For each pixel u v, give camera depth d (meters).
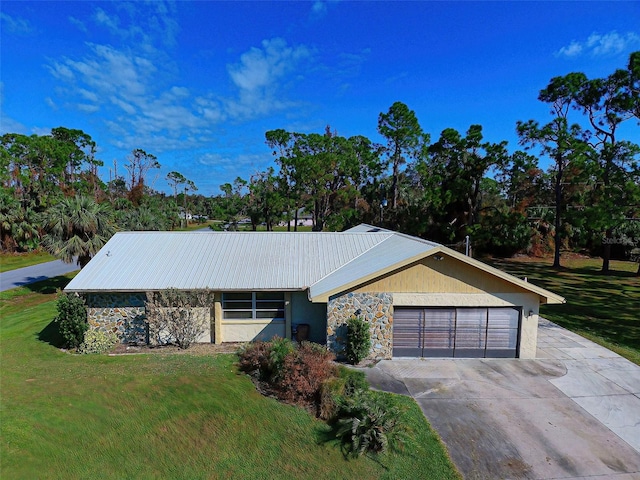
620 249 40.03
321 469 8.25
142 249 16.91
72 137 70.94
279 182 50.72
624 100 26.92
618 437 9.18
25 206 43.19
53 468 7.61
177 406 10.04
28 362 12.85
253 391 11.08
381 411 9.38
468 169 36.91
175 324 14.14
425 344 13.87
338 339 13.54
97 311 14.56
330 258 16.84
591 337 16.12
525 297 13.62
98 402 9.96
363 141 54.53
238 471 8.16
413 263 13.36
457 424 9.66
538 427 9.56
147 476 7.88
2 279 28.52
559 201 34.47
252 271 15.47
